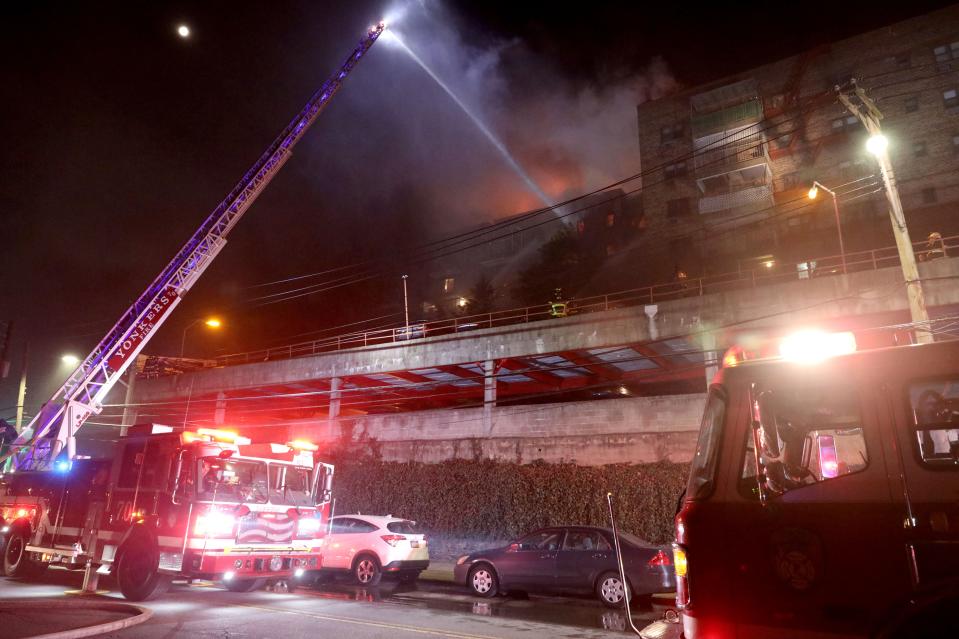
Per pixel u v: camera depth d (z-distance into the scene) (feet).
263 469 39.78
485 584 42.75
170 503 36.37
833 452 13.87
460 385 118.52
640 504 66.28
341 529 49.73
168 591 42.09
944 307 68.64
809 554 12.17
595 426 78.59
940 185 117.80
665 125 152.46
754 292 77.25
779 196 131.85
